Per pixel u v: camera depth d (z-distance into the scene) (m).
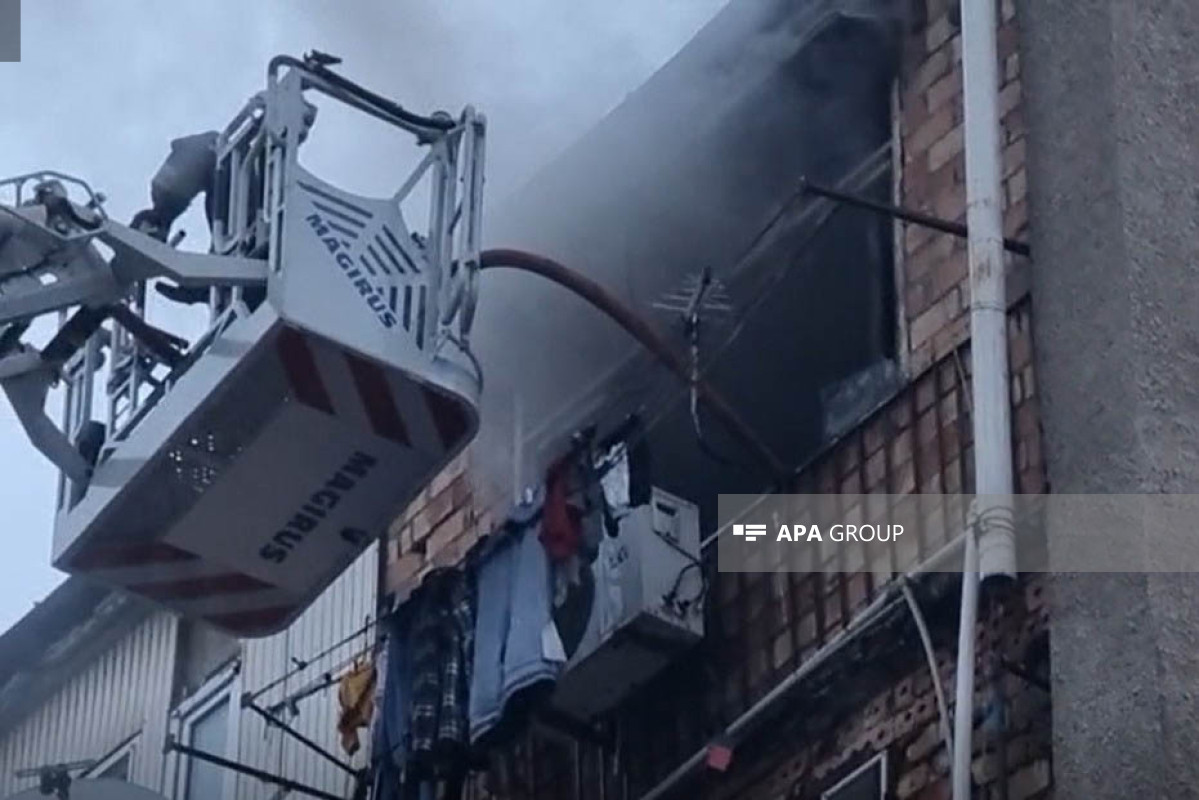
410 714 13.46
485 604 13.38
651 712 13.52
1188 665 10.79
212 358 11.90
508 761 14.30
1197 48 12.34
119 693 17.80
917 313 12.95
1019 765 11.28
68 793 14.24
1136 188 11.84
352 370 11.88
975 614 11.20
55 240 11.82
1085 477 11.37
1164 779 10.51
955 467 12.35
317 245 11.92
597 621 13.16
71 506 12.48
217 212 12.30
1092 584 11.12
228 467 12.16
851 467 12.92
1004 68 12.70
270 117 12.11
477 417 12.13
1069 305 11.80
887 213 12.54
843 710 12.30
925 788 11.73
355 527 12.51
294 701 15.03
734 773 12.76
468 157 12.44
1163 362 11.46
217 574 12.62
